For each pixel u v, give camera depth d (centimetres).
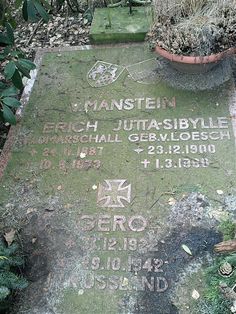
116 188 242
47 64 323
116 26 329
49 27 372
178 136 262
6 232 229
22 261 209
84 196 241
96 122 278
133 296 201
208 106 276
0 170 259
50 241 225
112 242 220
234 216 223
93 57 323
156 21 288
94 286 206
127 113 280
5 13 313
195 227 221
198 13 283
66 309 200
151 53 315
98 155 259
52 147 268
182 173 244
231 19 272
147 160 253
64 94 299
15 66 258
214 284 198
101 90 298
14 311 202
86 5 385
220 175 240
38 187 248
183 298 198
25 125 283
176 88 289
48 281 210
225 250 204
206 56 268
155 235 220
